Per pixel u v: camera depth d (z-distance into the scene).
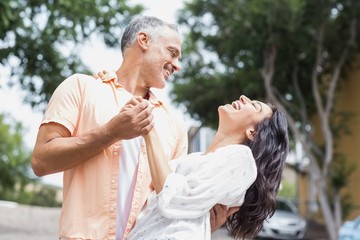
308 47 18.05
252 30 17.88
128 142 2.85
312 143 19.83
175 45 3.04
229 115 2.94
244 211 2.94
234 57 19.16
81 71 12.44
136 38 3.01
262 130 2.91
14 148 30.67
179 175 2.68
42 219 20.58
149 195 2.83
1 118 30.61
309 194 25.11
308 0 17.20
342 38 18.33
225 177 2.67
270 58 18.34
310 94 20.14
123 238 2.78
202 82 22.45
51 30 11.26
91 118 2.84
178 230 2.63
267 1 17.25
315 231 21.52
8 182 31.11
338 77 20.50
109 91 2.93
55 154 2.66
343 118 21.22
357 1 17.31
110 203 2.76
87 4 11.24
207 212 2.74
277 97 20.16
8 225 18.22
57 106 2.81
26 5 10.66
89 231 2.73
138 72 3.03
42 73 12.17
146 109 2.61
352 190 22.28
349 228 7.17
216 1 19.92
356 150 22.11
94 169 2.77
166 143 3.07
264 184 2.88
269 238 19.39
